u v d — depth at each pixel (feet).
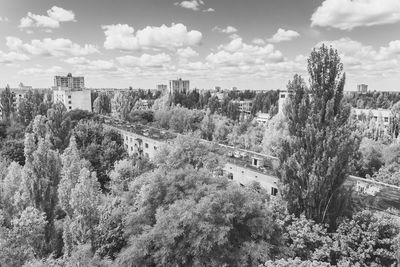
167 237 60.39
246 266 62.08
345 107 76.28
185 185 73.41
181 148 105.50
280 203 80.38
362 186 109.60
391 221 69.77
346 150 74.02
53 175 109.91
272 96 447.83
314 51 77.66
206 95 460.14
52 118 190.29
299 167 78.07
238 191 68.80
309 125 76.18
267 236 65.00
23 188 107.24
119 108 359.05
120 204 89.71
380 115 285.43
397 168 147.13
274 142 183.83
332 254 67.15
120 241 77.97
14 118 269.23
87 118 292.40
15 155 183.32
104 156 172.24
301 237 68.49
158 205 72.84
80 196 85.15
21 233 72.79
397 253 59.77
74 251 74.49
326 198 75.00
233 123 308.40
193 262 62.90
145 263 63.93
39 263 61.21
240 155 146.20
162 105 376.48
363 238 66.64
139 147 211.82
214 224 60.95
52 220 106.22
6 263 65.36
